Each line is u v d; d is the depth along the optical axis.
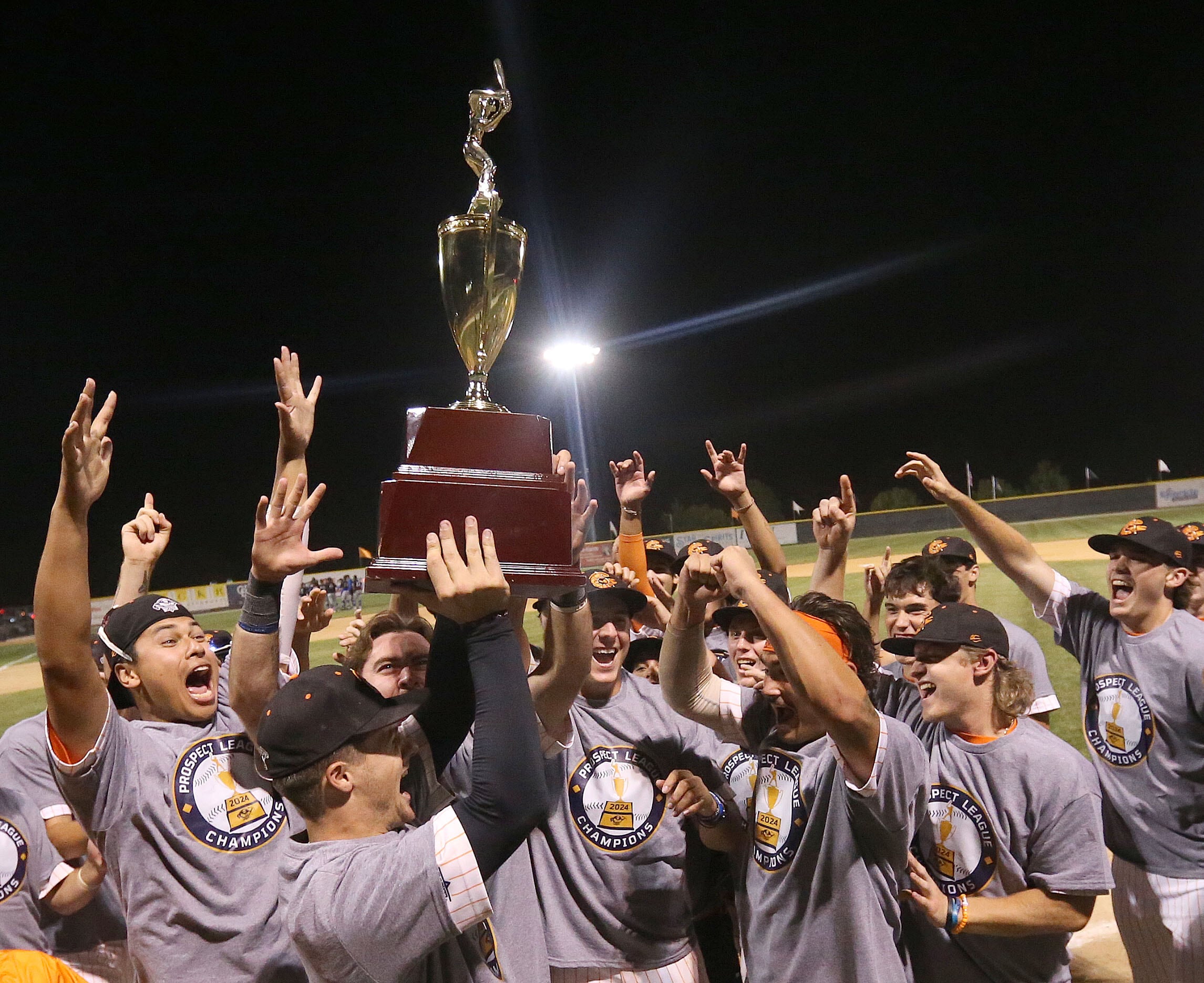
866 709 2.18
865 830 2.40
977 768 2.86
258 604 2.37
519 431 1.97
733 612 3.19
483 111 2.28
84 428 2.33
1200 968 3.54
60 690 2.42
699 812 2.96
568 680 2.50
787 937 2.54
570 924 2.97
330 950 1.72
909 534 26.03
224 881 2.63
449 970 1.97
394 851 1.76
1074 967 4.34
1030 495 29.92
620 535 4.40
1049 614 4.08
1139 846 3.72
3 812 3.31
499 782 1.74
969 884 2.83
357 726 1.85
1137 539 3.72
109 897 3.48
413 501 1.86
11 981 1.47
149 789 2.64
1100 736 3.87
